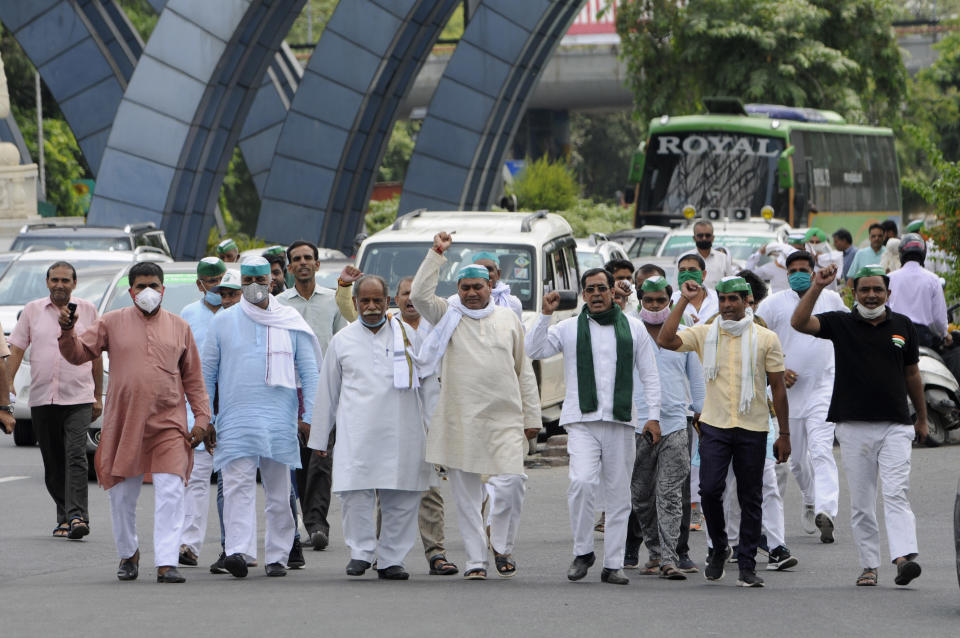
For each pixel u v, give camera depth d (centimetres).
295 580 2466
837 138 9912
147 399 2445
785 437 2467
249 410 2514
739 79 11575
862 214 10288
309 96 9650
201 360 2541
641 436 2570
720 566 2481
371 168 10469
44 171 15262
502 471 2453
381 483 2461
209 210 9812
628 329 2461
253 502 2527
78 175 16412
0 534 3055
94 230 6525
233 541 2503
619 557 2439
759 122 9088
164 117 9306
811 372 2961
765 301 3012
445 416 2466
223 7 9194
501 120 9969
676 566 2572
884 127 11738
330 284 4647
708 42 11644
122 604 2162
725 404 2445
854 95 11769
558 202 14175
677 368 2570
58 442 3048
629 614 2092
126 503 2478
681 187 9150
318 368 2592
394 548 2492
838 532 3086
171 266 4359
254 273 2538
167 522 2438
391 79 9962
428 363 2484
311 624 1983
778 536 2623
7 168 9919
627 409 2439
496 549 2519
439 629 1948
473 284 2477
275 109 11338
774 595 2298
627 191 9244
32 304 3094
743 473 2434
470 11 14550
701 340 2470
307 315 3098
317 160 9675
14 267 5388
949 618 2081
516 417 2481
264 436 2508
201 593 2283
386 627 1961
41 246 6359
